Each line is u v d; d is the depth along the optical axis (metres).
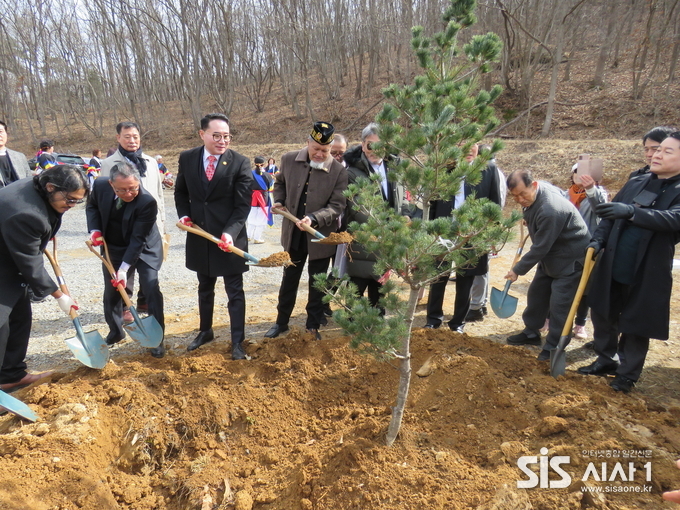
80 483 2.72
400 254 2.36
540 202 3.96
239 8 25.89
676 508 2.47
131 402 3.32
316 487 2.71
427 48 2.87
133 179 3.64
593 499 2.50
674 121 15.73
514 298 4.34
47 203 3.24
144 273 4.18
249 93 28.33
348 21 24.91
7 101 31.14
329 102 25.23
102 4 25.83
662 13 18.30
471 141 2.62
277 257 3.68
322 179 4.17
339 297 2.80
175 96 35.22
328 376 3.72
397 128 2.61
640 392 3.66
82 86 32.72
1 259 3.20
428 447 2.94
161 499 2.87
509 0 19.44
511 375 3.72
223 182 3.91
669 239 3.35
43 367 4.18
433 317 4.73
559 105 18.66
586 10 20.31
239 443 3.22
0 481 2.61
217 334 4.80
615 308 3.78
